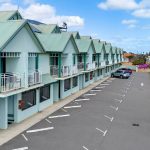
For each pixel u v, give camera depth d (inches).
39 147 727.1
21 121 963.3
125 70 2635.3
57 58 1369.3
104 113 1125.7
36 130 868.6
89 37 2177.7
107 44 2886.3
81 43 1866.4
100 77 2449.6
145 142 790.5
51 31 1530.5
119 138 818.2
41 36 1395.2
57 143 761.0
